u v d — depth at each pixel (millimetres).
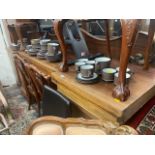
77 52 1172
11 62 2291
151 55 1004
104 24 1110
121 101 694
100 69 918
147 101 831
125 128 580
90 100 789
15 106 1963
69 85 896
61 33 932
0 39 2150
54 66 1139
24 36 1770
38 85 1361
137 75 920
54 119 642
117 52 1146
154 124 790
